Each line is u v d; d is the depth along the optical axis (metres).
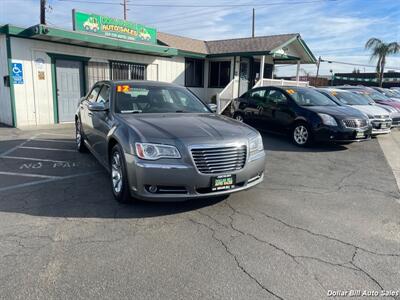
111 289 2.66
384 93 17.11
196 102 5.82
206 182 3.91
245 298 2.60
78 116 7.47
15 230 3.63
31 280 2.75
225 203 4.56
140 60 14.94
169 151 3.84
